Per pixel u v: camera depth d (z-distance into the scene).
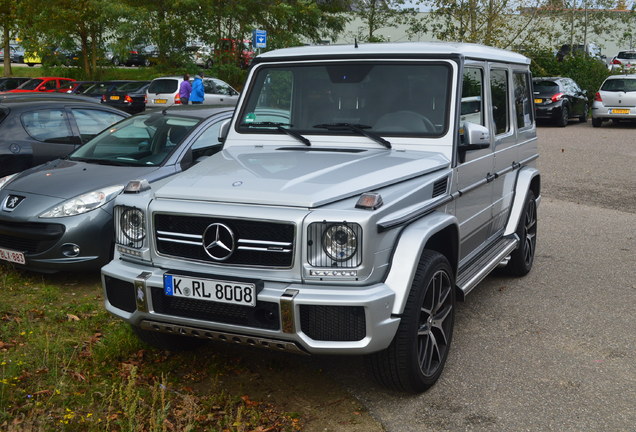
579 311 5.66
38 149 7.75
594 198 10.80
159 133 6.96
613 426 3.76
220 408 3.92
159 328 3.90
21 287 6.13
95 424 3.64
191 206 3.75
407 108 4.67
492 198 5.58
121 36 28.61
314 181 3.80
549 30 26.25
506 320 5.44
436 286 4.12
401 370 3.86
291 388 4.21
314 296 3.48
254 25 29.78
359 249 3.50
